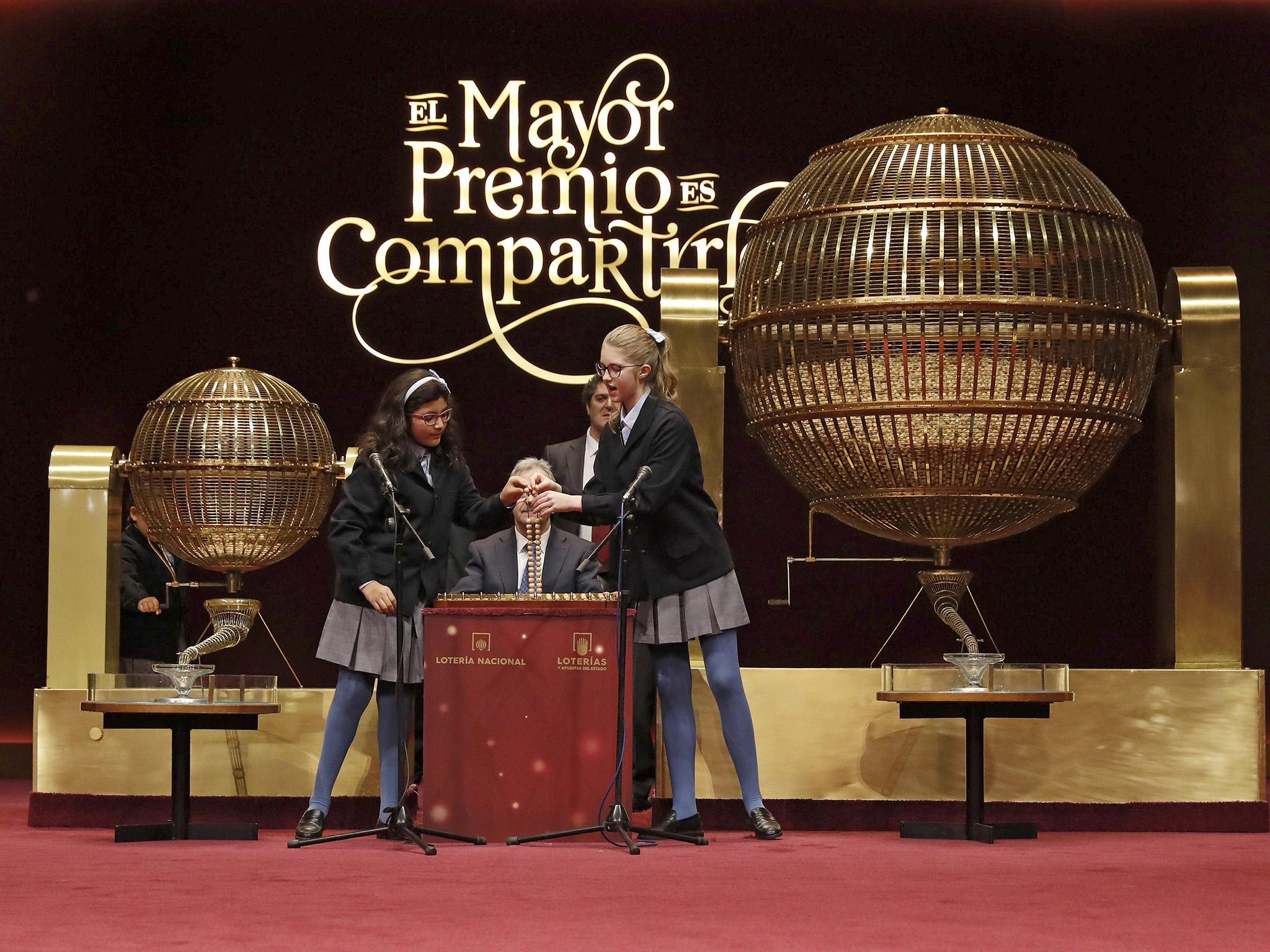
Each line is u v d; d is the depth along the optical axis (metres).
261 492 5.42
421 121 8.85
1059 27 8.73
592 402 5.53
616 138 8.80
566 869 3.85
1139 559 8.66
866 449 4.90
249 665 8.71
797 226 5.04
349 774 5.25
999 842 4.70
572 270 8.79
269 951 2.65
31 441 8.77
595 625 4.51
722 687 4.82
